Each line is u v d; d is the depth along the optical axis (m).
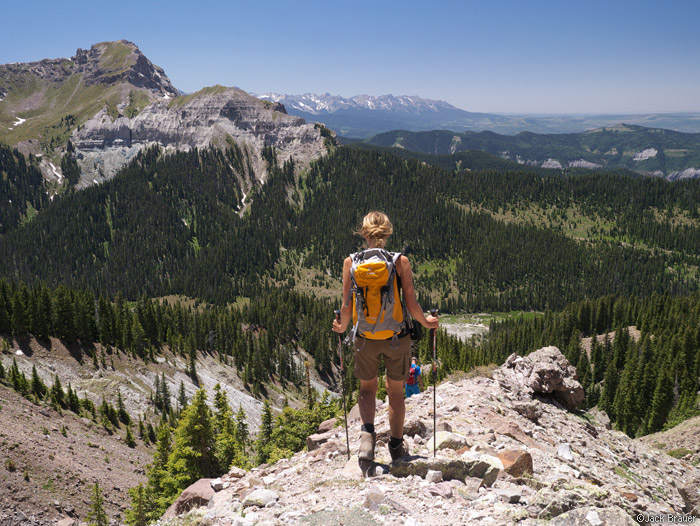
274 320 196.12
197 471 40.72
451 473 5.30
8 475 56.00
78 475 63.00
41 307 120.06
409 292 4.90
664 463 11.40
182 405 114.75
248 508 5.05
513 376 13.38
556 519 4.12
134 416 106.88
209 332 172.25
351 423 9.30
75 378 113.69
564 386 12.75
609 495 5.09
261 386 150.00
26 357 111.94
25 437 67.38
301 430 38.97
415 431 7.35
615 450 10.84
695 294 170.38
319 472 6.16
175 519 5.38
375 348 5.06
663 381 74.75
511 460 5.98
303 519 4.35
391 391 5.46
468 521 4.20
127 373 122.75
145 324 145.12
